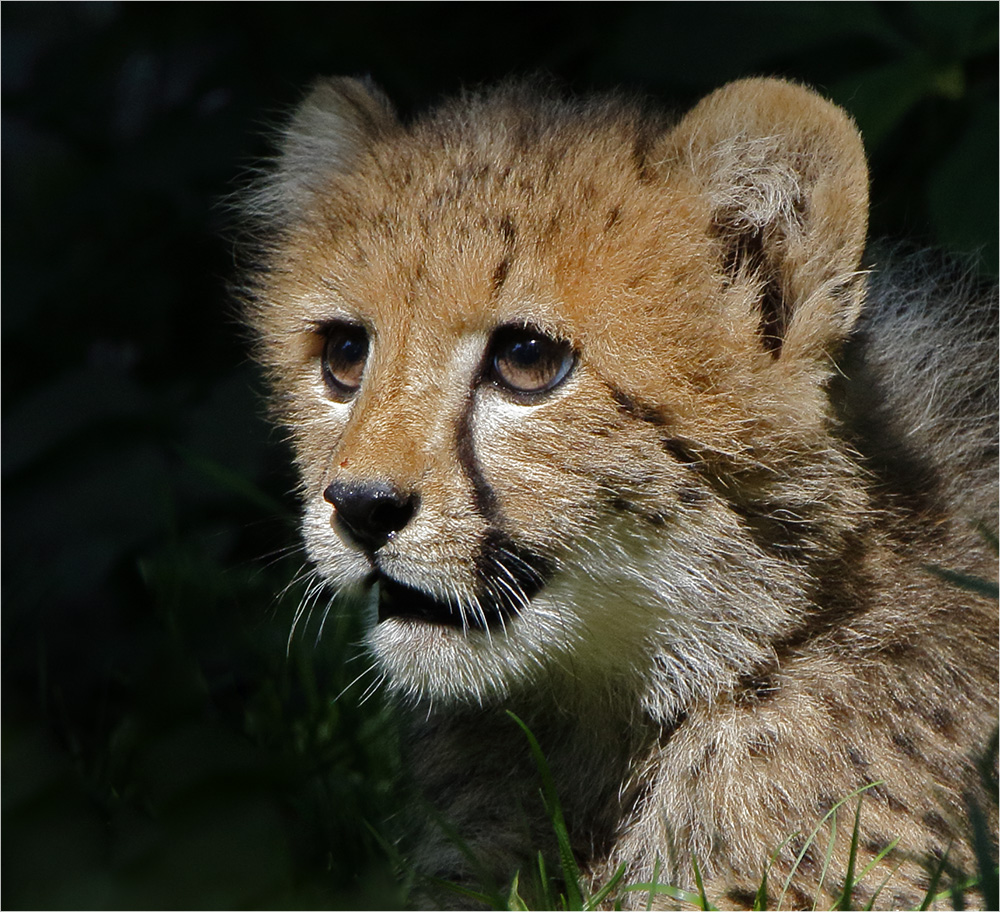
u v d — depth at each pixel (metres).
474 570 6.58
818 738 6.84
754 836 6.75
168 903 7.16
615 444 6.68
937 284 9.12
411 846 7.76
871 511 7.17
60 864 7.43
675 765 7.12
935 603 7.18
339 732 8.77
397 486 6.46
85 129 13.22
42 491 10.65
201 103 12.33
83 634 10.95
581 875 7.18
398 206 7.21
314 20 12.16
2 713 9.77
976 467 7.99
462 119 7.89
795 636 7.10
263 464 10.59
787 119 6.88
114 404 10.89
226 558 10.69
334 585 6.96
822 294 6.84
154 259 12.63
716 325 6.82
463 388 6.68
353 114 8.20
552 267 6.68
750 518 6.96
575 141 7.36
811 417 6.88
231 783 7.72
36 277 12.73
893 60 9.95
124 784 8.28
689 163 7.12
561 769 7.53
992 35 9.63
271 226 8.81
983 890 5.82
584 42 11.66
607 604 6.89
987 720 7.04
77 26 13.47
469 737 7.75
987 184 9.17
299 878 7.32
